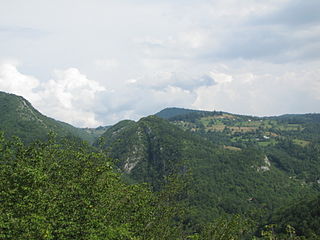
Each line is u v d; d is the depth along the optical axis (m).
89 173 31.67
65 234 26.34
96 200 31.03
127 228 32.53
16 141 30.23
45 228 23.42
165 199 48.34
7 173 26.50
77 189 29.61
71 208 28.47
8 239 22.50
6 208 24.47
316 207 114.50
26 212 24.67
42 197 25.88
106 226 30.00
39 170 27.36
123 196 37.19
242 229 48.69
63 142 38.28
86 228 27.62
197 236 41.62
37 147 32.94
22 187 24.72
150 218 40.03
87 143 38.16
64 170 32.06
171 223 49.19
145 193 42.22
